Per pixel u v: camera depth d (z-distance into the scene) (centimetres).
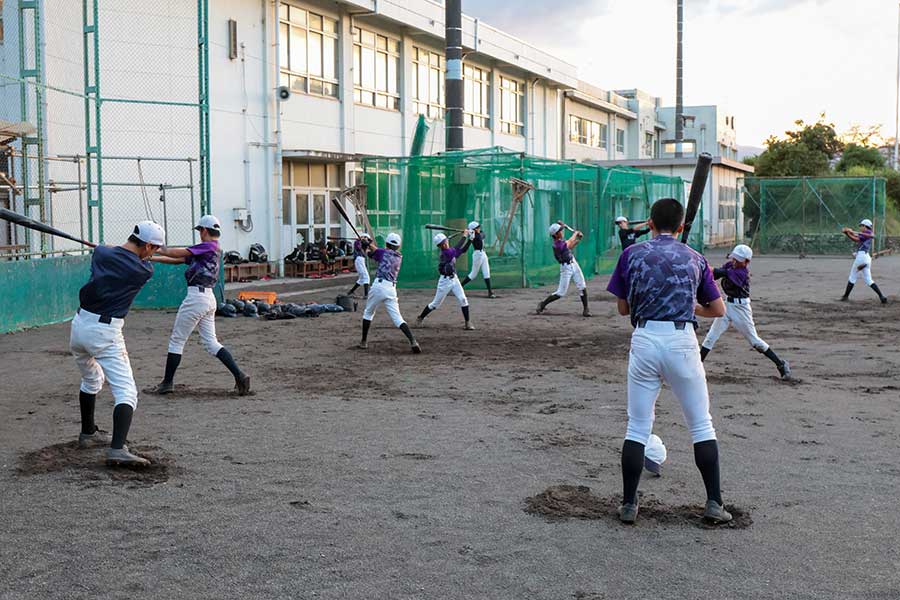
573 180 2667
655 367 543
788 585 455
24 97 1698
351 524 541
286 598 436
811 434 777
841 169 6281
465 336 1434
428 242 2361
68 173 1947
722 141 7044
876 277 2695
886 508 579
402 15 3075
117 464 652
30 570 468
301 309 1711
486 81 3903
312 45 2772
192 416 837
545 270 2530
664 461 683
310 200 2795
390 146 3200
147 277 688
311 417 837
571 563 483
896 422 823
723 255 4059
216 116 2380
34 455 689
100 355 671
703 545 511
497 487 619
